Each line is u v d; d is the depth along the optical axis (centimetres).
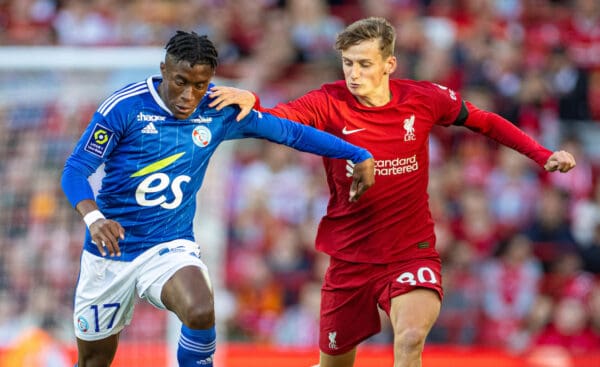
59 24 5325
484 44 5266
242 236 4534
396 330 2161
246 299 4400
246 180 4672
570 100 5225
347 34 2184
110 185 2039
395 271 2291
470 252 4525
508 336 4375
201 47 1923
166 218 2056
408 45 5178
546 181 4934
